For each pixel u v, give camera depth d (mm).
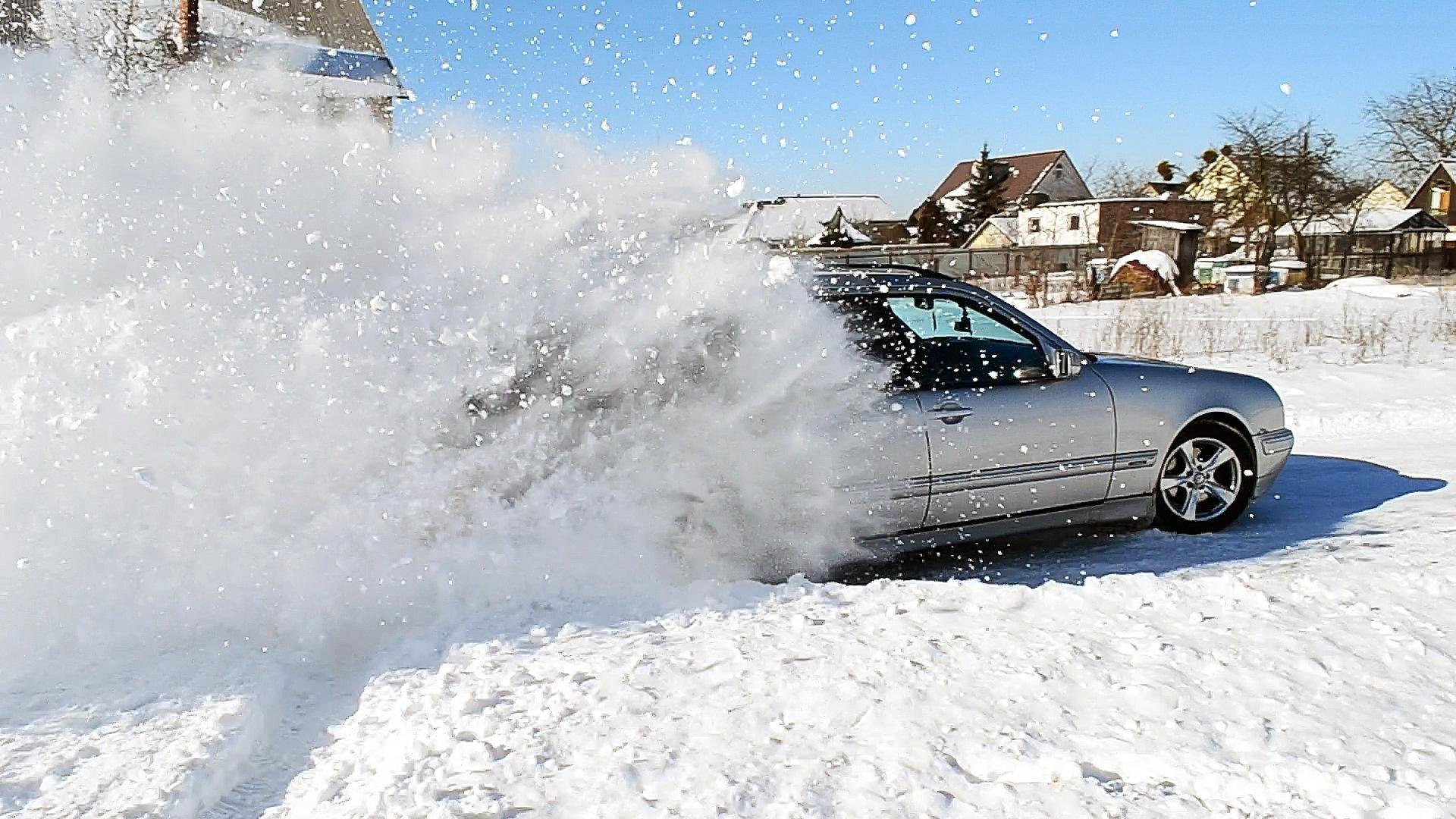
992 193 42938
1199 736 2818
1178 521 6055
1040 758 2740
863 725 2969
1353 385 10867
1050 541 6121
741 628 3795
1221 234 38562
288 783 3006
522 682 3391
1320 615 3654
